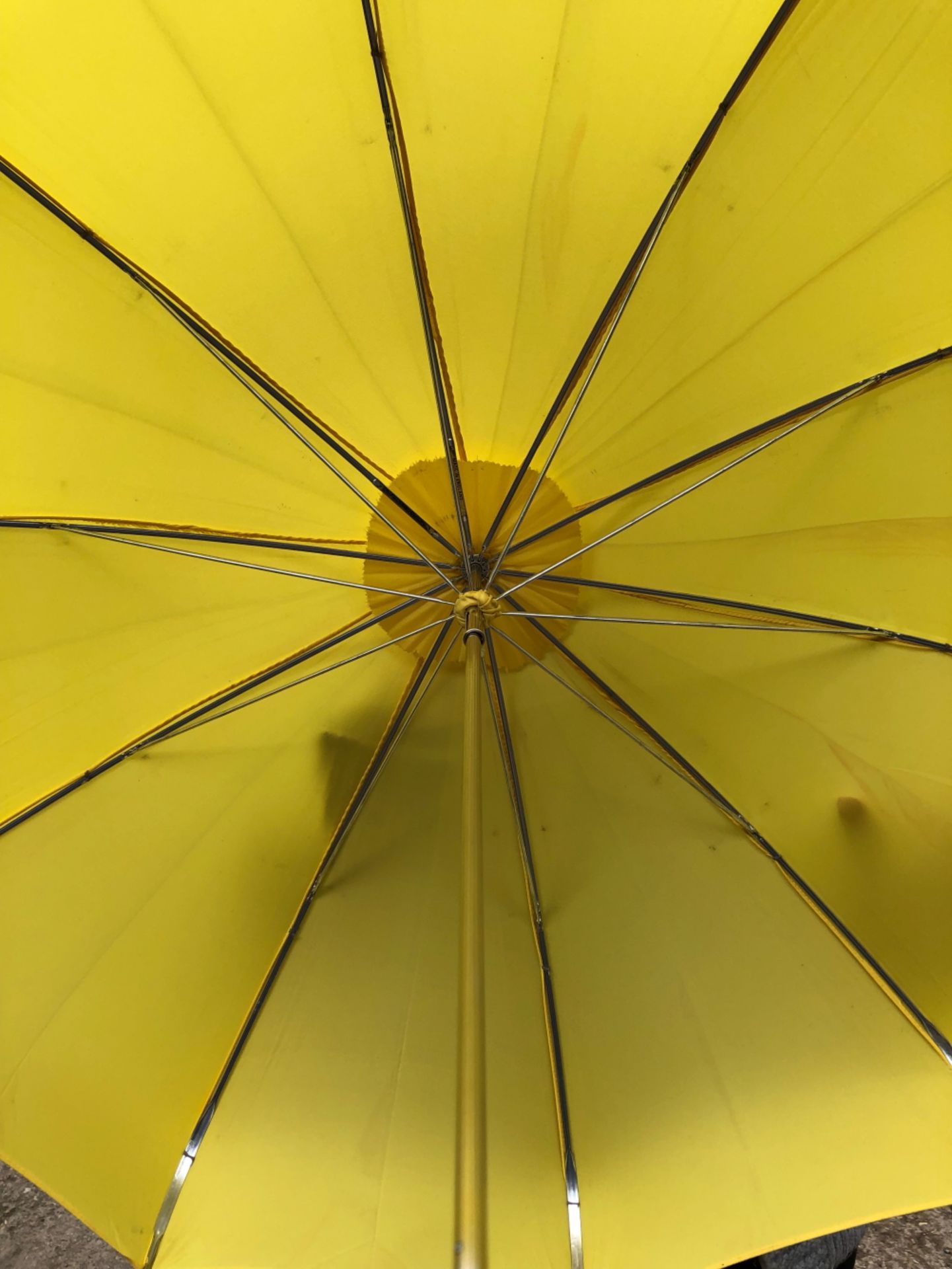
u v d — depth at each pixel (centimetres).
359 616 53
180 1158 51
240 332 48
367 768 55
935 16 45
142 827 53
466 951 38
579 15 44
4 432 50
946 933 51
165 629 52
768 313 47
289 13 44
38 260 48
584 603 53
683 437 49
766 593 50
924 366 47
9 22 44
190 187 46
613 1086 53
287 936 54
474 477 51
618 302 47
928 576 49
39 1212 78
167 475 50
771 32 44
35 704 52
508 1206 51
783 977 53
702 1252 49
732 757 53
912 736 50
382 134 45
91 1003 52
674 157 45
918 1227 80
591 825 56
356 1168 52
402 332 48
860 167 46
